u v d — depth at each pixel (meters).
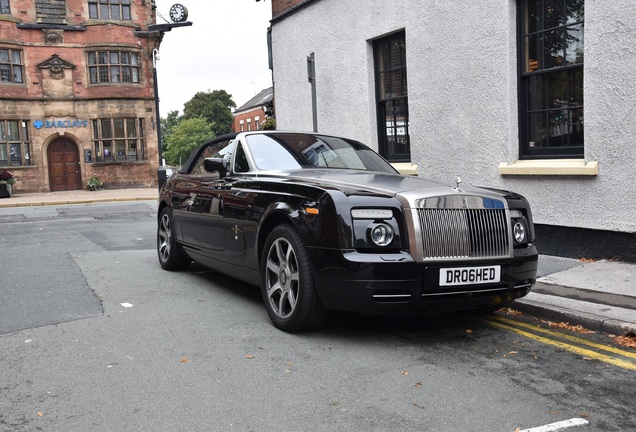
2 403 3.45
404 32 9.56
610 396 3.43
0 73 29.70
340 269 4.15
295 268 4.65
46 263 8.23
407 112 9.67
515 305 5.27
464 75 8.21
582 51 6.87
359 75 10.45
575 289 5.57
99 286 6.61
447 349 4.32
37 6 30.47
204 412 3.28
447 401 3.37
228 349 4.36
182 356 4.22
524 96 7.61
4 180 27.50
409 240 4.16
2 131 29.91
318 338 4.59
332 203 4.26
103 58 31.67
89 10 31.50
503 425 3.05
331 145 6.14
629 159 6.30
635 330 4.39
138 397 3.50
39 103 30.62
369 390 3.54
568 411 3.22
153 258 8.66
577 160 6.93
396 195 4.28
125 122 32.12
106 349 4.40
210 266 6.41
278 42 13.25
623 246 6.50
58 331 4.87
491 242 4.39
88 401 3.46
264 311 5.45
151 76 32.81
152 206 21.17
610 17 6.35
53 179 31.45
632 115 6.23
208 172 6.30
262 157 5.70
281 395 3.49
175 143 88.31
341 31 10.85
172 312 5.43
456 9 8.25
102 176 31.97
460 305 4.34
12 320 5.21
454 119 8.45
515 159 7.69
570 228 7.05
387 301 4.13
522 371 3.85
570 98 7.08
